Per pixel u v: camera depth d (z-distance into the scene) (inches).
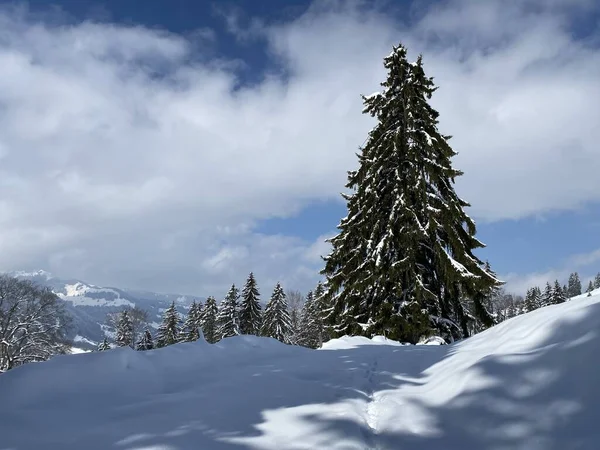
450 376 163.9
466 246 593.3
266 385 176.6
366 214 609.3
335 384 179.9
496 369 145.9
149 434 119.5
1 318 1459.2
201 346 249.0
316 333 2071.9
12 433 118.5
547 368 134.6
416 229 543.8
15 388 149.5
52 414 134.3
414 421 132.3
